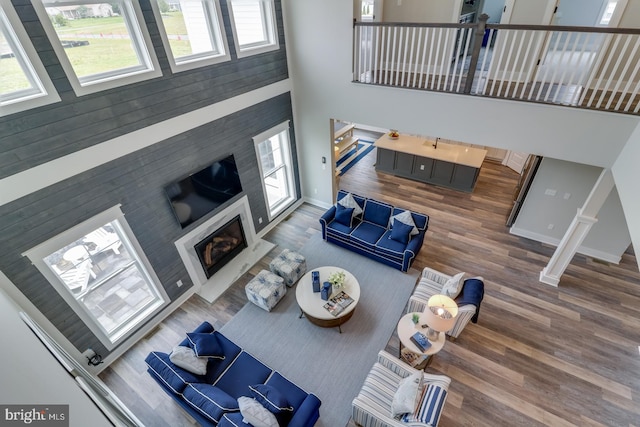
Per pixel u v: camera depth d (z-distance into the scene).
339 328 4.76
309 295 4.79
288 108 6.54
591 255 5.92
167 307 5.13
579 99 4.38
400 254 5.50
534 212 6.12
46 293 3.64
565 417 3.70
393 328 4.77
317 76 6.05
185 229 5.05
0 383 1.25
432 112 5.14
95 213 3.88
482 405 3.83
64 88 3.29
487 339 4.55
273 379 3.69
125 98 3.83
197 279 5.52
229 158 5.45
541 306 5.01
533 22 5.34
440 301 3.90
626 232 5.43
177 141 4.58
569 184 5.58
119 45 3.70
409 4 6.32
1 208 3.12
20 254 3.34
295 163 7.29
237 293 5.50
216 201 5.43
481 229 6.71
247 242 6.42
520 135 4.61
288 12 5.70
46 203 3.43
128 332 4.63
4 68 2.95
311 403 3.31
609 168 4.18
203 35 4.60
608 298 5.10
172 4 4.09
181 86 4.41
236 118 5.42
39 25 2.99
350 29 5.27
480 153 8.01
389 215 6.10
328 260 6.08
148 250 4.60
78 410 1.29
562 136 4.32
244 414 2.93
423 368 4.20
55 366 1.65
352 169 9.38
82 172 3.65
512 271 5.65
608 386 3.97
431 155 8.01
